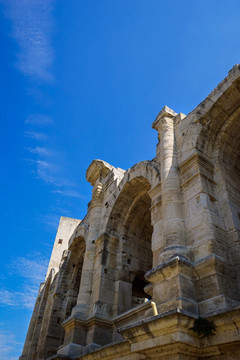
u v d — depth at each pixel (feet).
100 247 59.93
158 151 53.42
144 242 64.34
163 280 32.27
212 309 28.12
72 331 51.03
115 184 67.72
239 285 31.19
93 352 41.93
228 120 45.96
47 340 72.69
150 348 27.66
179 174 43.01
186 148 44.68
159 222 42.83
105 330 49.39
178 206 38.93
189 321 26.09
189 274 31.55
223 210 37.99
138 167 58.18
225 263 31.32
